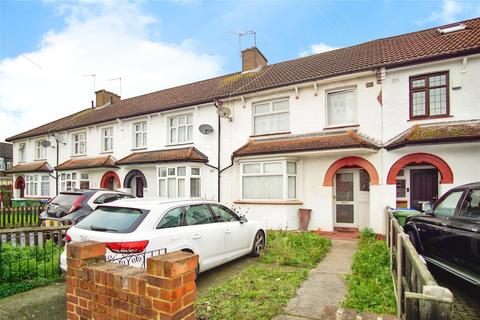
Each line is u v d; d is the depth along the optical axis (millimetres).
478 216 4727
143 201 5746
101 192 9078
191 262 2521
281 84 11352
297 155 10750
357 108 10234
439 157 8805
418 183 9781
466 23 11383
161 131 15141
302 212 10797
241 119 12680
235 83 14492
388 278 5246
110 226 5039
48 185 20656
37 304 4586
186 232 5445
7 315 4230
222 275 6016
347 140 9602
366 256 6820
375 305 4297
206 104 13539
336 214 10992
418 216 6500
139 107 17141
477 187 5012
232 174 12703
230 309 4203
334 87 10672
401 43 11688
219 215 6551
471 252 4598
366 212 10500
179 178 13539
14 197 23469
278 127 11969
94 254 2959
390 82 9703
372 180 9734
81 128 18844
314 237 8852
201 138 13742
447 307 1882
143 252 4680
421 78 9367
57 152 20469
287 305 4418
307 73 11742
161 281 2369
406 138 8688
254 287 5043
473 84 8633
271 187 11344
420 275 2555
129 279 2527
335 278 5645
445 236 5250
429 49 9625
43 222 8617
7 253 5457
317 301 4555
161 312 2354
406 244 3525
